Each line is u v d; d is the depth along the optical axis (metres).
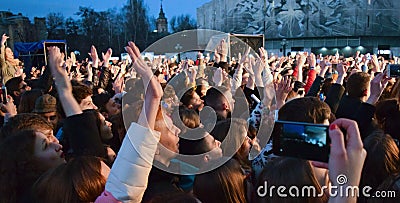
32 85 6.03
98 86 5.82
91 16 55.22
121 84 4.31
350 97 3.11
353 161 1.12
